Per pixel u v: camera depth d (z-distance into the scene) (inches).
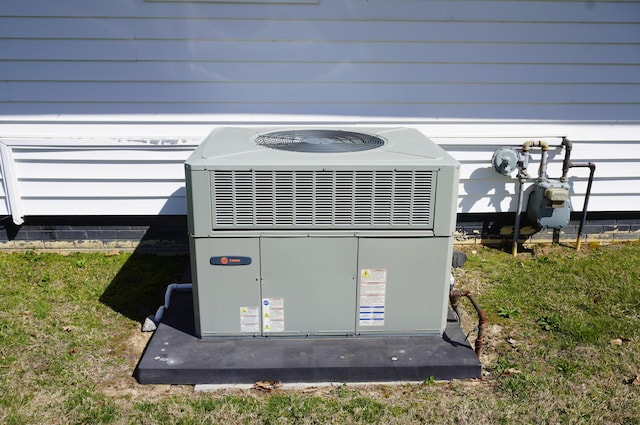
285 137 153.9
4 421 112.8
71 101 183.0
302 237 129.4
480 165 196.5
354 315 136.0
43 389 123.6
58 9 173.9
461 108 189.6
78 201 192.9
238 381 127.1
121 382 127.9
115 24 176.6
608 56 187.3
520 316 157.2
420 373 128.2
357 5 178.1
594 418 115.7
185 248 201.5
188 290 161.2
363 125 189.6
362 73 184.5
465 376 129.0
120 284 176.7
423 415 116.8
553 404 120.0
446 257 132.9
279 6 177.3
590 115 193.2
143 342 144.5
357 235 130.0
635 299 166.2
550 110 191.8
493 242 208.7
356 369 126.9
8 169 185.9
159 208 194.4
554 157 196.7
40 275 181.3
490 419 115.6
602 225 209.9
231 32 179.0
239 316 134.8
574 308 161.3
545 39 184.2
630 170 200.5
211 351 132.1
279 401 120.7
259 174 124.7
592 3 181.8
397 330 137.9
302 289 133.4
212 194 125.6
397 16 179.6
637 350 140.0
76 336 145.6
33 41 176.6
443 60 184.5
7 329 146.7
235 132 159.8
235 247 129.6
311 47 181.5
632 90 191.5
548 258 197.3
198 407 118.5
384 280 133.7
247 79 183.6
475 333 148.6
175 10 176.1
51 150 186.5
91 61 179.6
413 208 128.8
